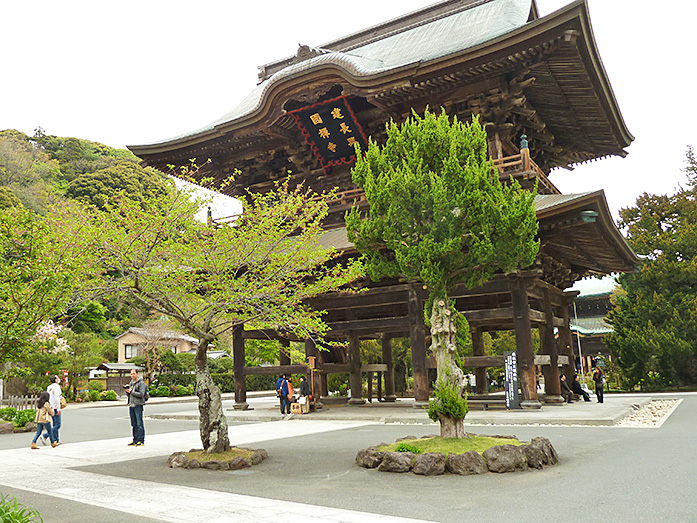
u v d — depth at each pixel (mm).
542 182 24906
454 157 11344
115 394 53750
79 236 10758
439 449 10742
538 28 20000
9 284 7293
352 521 6969
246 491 9234
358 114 26234
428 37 29641
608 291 63250
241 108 33344
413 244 11688
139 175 96875
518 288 21297
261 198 13516
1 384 41281
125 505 8336
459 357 11797
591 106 25641
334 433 17594
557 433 15484
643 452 11836
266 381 62875
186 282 12219
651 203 49062
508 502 7859
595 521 6816
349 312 27969
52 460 13875
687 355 40875
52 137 117750
